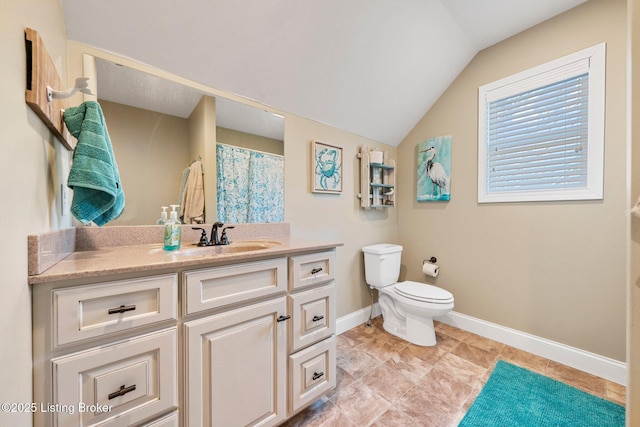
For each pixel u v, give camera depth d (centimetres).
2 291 48
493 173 209
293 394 119
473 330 219
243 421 102
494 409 134
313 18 139
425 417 130
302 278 124
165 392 83
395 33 170
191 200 141
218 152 150
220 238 140
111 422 74
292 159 187
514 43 195
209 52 131
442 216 240
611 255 158
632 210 59
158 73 128
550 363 175
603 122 159
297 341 121
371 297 249
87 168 84
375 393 147
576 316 171
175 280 85
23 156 58
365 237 243
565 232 175
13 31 53
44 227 73
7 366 50
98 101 113
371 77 190
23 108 58
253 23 128
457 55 209
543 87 183
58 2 91
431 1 162
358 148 236
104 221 105
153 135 128
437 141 239
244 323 103
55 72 79
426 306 187
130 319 76
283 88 166
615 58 155
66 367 67
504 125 202
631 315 61
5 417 49
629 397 61
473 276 220
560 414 131
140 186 125
